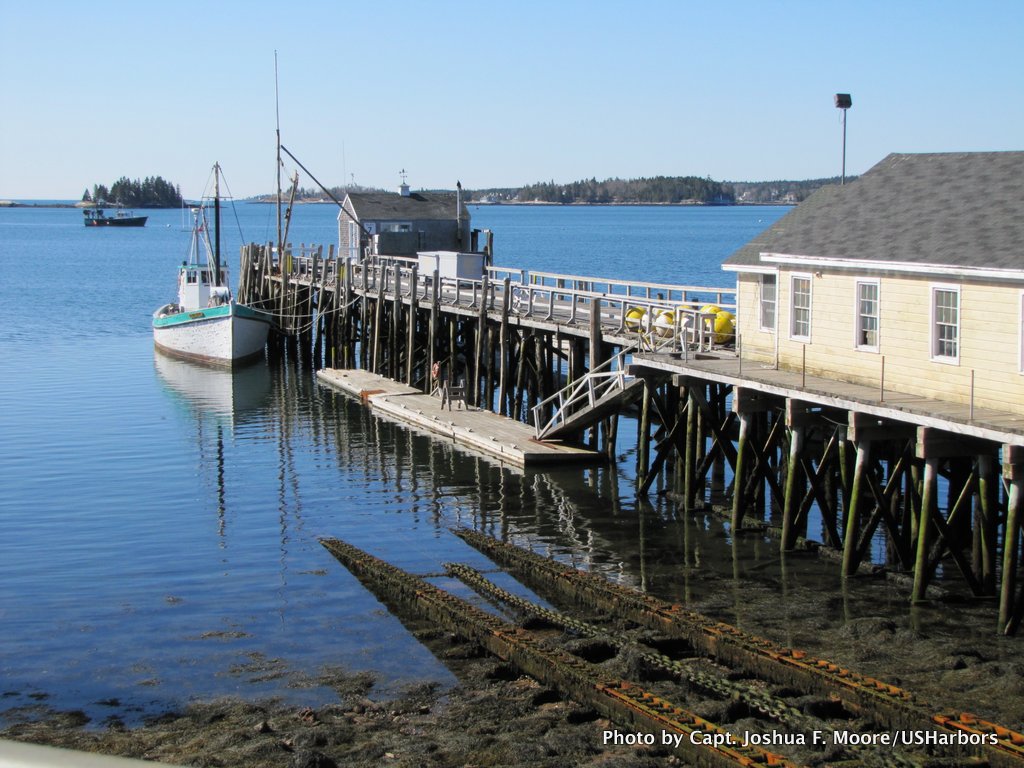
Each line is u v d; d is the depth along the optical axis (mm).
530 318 36812
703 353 27984
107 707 16578
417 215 61219
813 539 25469
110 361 55688
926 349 20891
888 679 16547
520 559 23031
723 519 26844
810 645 18234
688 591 21547
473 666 17734
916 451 20266
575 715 15430
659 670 16688
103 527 26641
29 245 178625
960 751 13688
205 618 20391
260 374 52219
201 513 27906
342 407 43031
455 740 14852
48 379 49719
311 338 57750
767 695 15617
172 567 23500
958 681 16391
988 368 19562
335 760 14359
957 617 19578
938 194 22938
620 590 20391
